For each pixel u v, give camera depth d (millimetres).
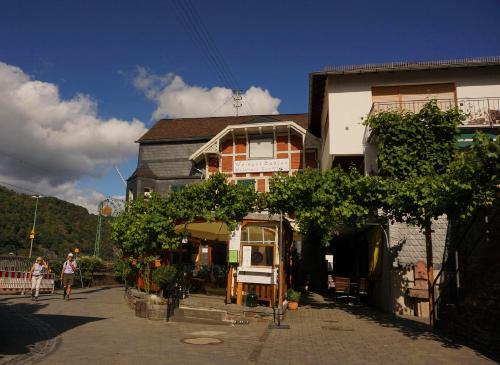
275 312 11891
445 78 17844
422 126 13656
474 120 16172
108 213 31234
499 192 8680
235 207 12906
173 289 12289
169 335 9406
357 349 8273
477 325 8391
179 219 14148
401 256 13695
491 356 7730
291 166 24141
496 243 8016
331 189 12258
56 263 20703
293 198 12562
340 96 18344
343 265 24562
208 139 27875
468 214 9195
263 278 13102
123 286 24625
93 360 6945
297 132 24266
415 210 11273
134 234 14352
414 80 18000
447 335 9797
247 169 24750
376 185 11805
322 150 22234
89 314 12289
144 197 15570
